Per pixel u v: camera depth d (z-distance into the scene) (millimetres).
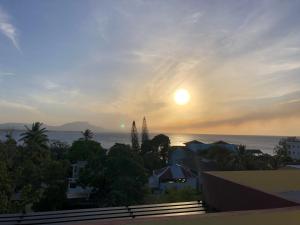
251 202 4992
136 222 3527
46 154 34219
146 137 75062
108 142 194250
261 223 3568
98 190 30375
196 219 3656
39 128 37656
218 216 3770
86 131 68688
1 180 16562
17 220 4473
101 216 4812
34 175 24797
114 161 27266
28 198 17281
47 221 4496
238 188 5336
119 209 5152
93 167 30203
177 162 56750
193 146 65188
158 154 62000
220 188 5852
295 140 82875
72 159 44844
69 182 38000
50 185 26797
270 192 4805
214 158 47562
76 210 4961
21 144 35875
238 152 44625
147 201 23812
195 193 14484
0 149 22391
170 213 5355
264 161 40844
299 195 4766
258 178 5969
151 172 49250
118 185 24594
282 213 3895
